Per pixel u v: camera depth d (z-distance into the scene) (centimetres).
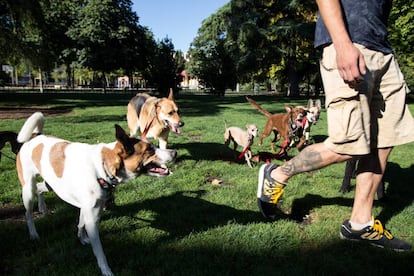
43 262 303
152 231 359
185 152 749
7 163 620
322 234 351
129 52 4088
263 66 3253
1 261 304
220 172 598
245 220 391
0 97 2920
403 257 309
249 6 3147
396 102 307
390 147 316
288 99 3011
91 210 288
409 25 2350
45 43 2839
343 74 270
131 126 734
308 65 3553
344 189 479
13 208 430
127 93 4562
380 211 414
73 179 290
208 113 1678
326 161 315
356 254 315
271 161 690
